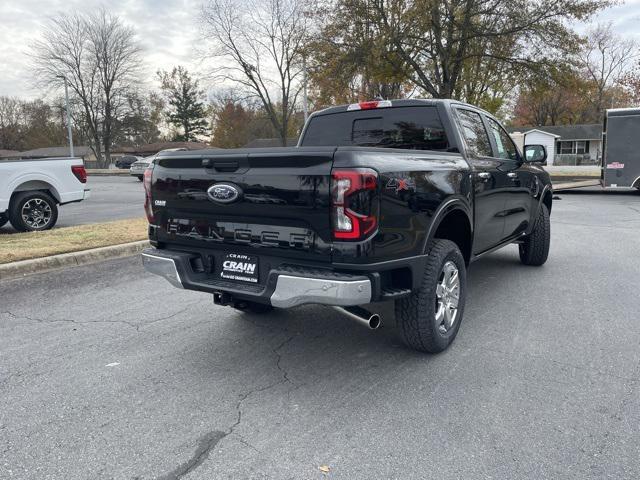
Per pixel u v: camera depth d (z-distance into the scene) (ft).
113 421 9.96
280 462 8.57
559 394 10.72
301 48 89.10
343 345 13.74
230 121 214.48
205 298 18.29
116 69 200.44
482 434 9.29
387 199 10.23
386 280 11.10
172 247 13.14
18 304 17.61
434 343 12.42
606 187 57.72
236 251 11.65
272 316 16.25
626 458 8.50
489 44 84.99
